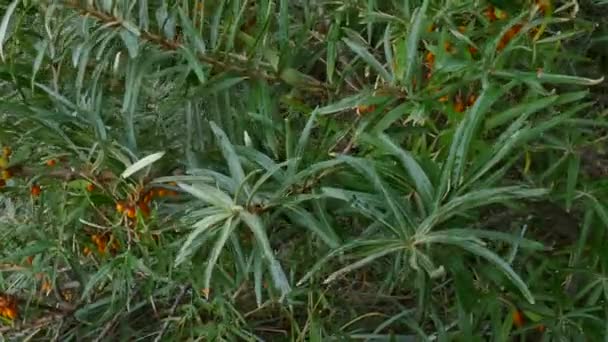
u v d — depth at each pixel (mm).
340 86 925
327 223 811
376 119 865
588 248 940
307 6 943
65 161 918
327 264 948
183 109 955
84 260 1048
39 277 1081
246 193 803
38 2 846
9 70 900
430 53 879
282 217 876
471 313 894
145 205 898
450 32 861
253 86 893
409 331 1053
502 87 773
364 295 1008
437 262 814
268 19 870
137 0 891
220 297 953
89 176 897
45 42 857
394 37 910
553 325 913
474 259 871
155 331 1074
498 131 890
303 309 1050
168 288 962
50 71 938
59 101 906
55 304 1089
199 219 862
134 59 863
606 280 906
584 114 981
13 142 930
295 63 948
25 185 953
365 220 893
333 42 902
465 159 755
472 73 804
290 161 793
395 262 846
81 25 870
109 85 954
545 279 994
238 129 921
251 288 1013
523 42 866
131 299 1052
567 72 952
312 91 930
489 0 866
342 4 946
